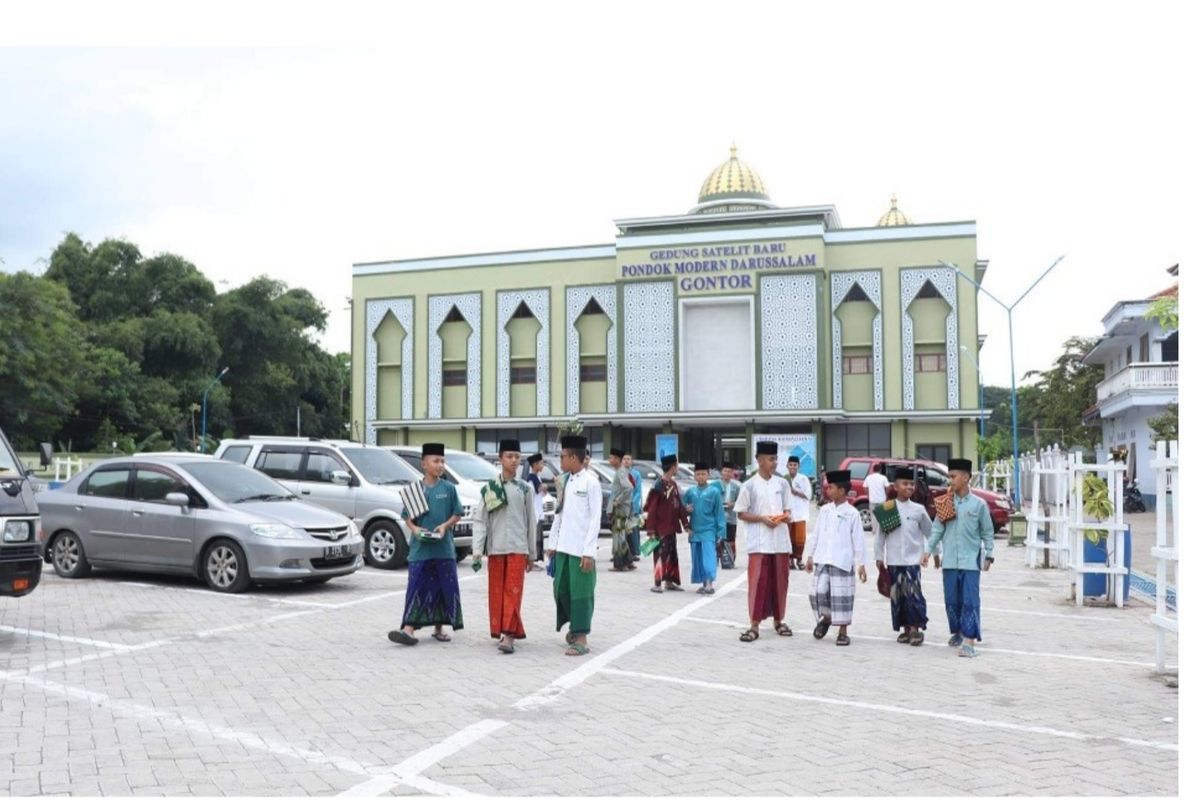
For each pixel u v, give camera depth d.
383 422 59.06
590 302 56.41
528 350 57.53
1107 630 11.48
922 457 51.38
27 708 7.17
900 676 8.71
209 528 13.15
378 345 60.31
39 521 9.69
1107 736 6.77
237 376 77.31
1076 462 14.12
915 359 51.72
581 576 9.51
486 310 58.12
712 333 54.44
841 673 8.81
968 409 50.47
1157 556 8.96
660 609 12.69
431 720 6.96
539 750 6.26
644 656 9.46
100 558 14.00
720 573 16.89
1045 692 8.12
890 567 10.41
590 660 9.21
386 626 10.85
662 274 54.09
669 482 14.43
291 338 78.06
